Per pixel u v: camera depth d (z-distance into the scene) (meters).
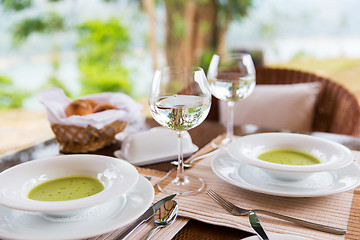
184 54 4.64
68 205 0.58
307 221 0.65
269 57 4.43
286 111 1.77
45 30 4.29
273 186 0.75
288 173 0.74
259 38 4.46
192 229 0.64
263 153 0.88
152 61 4.68
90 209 0.63
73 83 4.62
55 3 4.23
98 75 4.70
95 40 4.55
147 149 0.98
